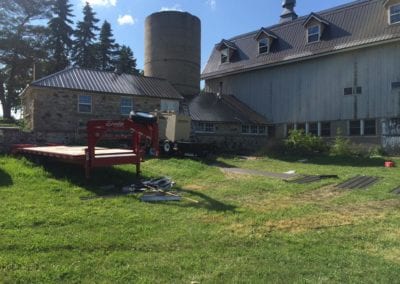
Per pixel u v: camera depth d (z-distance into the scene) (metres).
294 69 28.80
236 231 7.68
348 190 12.48
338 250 6.70
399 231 7.86
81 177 12.54
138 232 7.46
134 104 25.56
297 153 24.77
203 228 7.83
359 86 25.17
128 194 10.91
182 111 27.48
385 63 23.98
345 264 6.06
